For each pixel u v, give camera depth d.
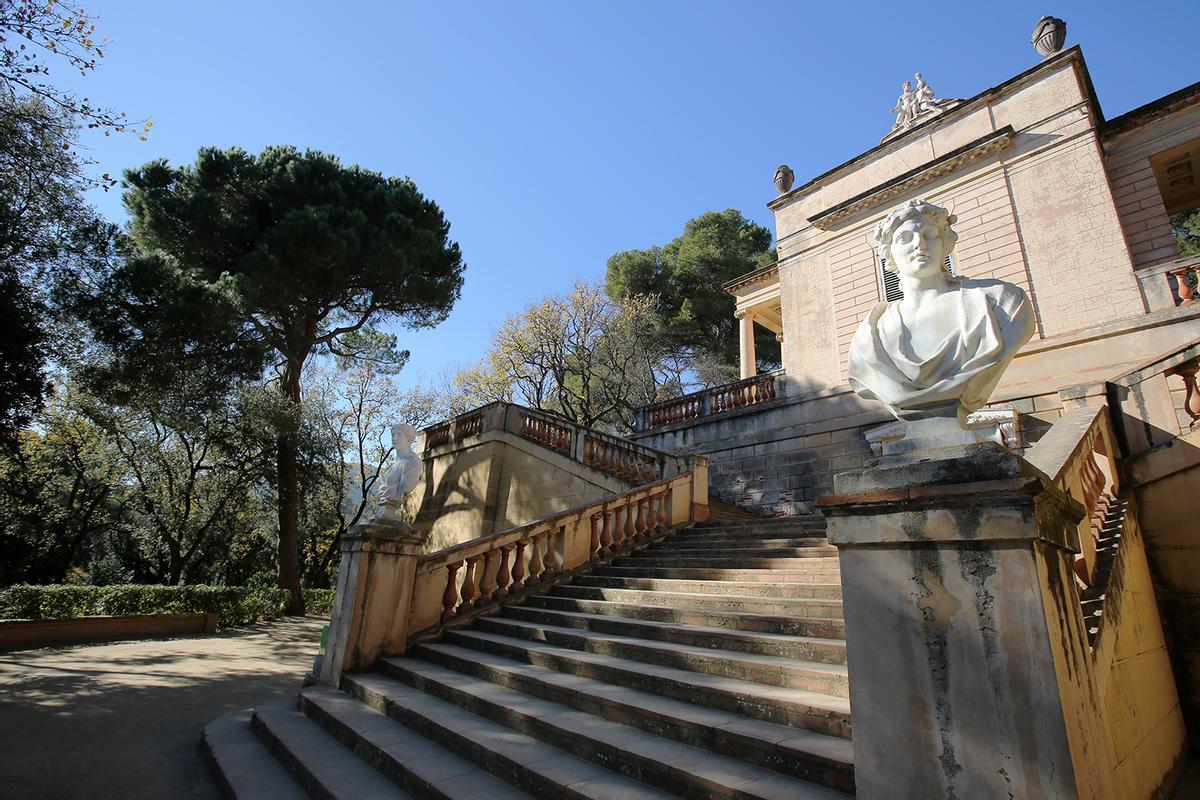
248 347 18.12
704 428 16.91
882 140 17.22
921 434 2.80
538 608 7.44
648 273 31.31
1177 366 6.08
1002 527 2.28
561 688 4.67
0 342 10.91
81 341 14.89
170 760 5.20
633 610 6.45
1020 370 11.66
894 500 2.56
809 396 14.99
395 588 6.88
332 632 6.73
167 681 8.38
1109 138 13.30
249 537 25.36
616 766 3.57
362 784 4.02
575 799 3.21
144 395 15.99
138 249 18.19
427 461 19.02
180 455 20.83
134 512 23.94
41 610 12.62
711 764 3.30
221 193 19.34
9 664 8.95
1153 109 12.74
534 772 3.54
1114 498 6.05
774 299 20.83
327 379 26.56
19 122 10.63
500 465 15.99
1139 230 12.66
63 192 12.07
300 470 20.31
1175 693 5.44
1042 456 4.74
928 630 2.42
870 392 3.04
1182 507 5.86
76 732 5.77
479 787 3.64
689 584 6.90
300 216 17.97
